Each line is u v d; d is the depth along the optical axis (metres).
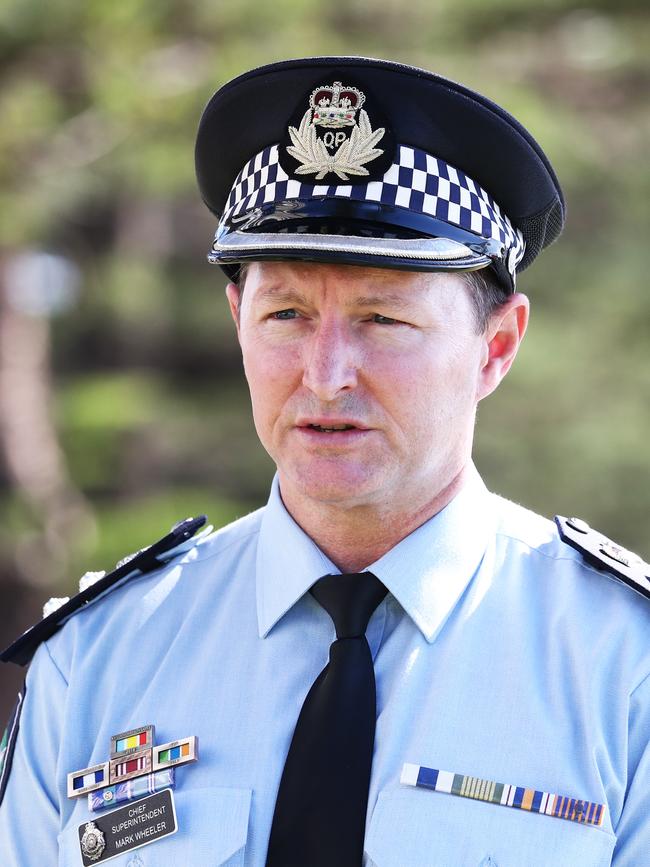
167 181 21.05
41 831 5.86
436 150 5.57
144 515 23.47
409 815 5.18
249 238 5.36
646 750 5.23
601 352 25.28
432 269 5.27
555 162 23.03
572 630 5.47
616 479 24.27
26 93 19.91
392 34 23.02
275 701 5.57
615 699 5.30
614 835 5.14
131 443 26.38
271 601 5.76
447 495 5.75
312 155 5.46
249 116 5.71
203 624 5.92
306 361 5.30
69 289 27.20
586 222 26.28
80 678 5.93
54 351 31.52
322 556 5.73
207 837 5.33
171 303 31.88
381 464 5.36
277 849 5.25
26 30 19.53
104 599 6.21
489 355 5.84
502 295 5.76
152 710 5.70
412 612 5.57
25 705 6.09
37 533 21.84
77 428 24.95
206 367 33.62
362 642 5.55
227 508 24.78
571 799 5.15
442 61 22.62
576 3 24.08
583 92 25.34
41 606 21.28
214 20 20.44
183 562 6.21
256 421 5.55
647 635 5.40
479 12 23.59
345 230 5.32
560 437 24.38
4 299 23.28
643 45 24.47
